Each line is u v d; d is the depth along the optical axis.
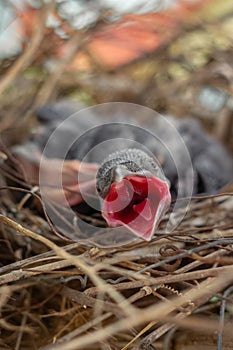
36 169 1.19
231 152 1.28
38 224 1.15
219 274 1.10
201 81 1.29
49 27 1.26
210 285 1.10
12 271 1.11
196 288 1.10
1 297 1.12
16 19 1.25
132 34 1.29
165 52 1.29
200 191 1.21
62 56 1.27
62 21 1.26
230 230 1.14
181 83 1.29
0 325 1.12
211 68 1.28
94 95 1.29
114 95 1.29
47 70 1.27
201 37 1.29
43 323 1.13
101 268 1.11
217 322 1.11
